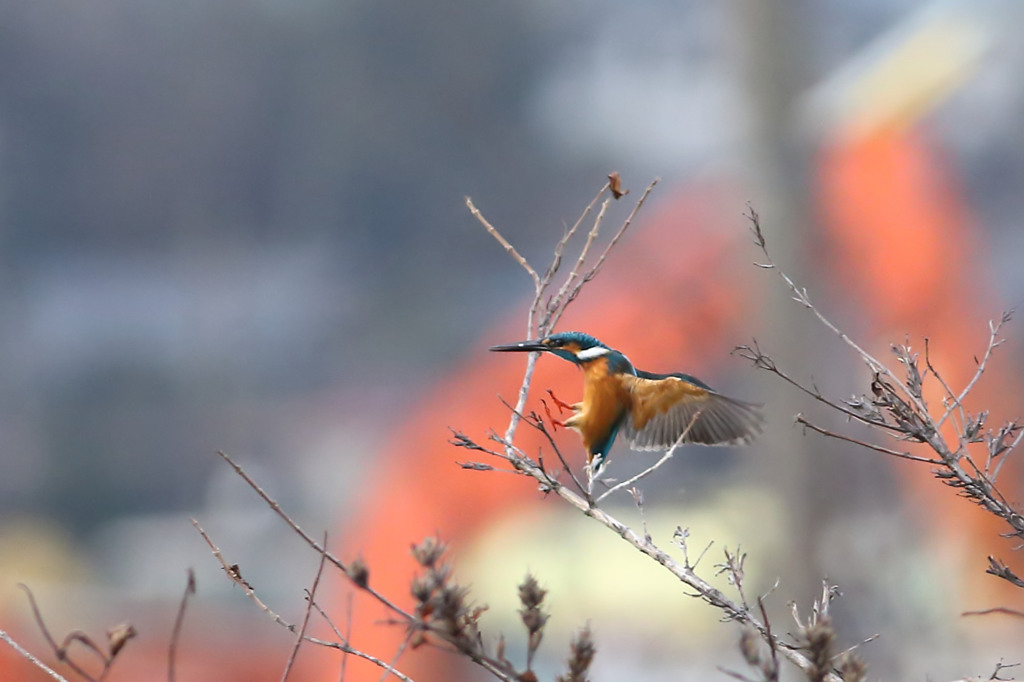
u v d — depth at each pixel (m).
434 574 3.43
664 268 22.17
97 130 65.44
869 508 17.80
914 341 20.47
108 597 28.33
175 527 43.28
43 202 65.50
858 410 4.48
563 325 21.86
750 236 21.72
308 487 47.75
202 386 55.75
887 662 13.17
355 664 16.83
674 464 22.88
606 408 5.43
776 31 23.00
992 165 31.19
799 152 22.31
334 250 63.47
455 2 62.59
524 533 20.39
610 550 20.47
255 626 25.48
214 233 64.50
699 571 19.06
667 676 17.69
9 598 25.23
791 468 18.98
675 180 57.03
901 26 24.89
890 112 22.39
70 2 63.72
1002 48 23.66
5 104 64.75
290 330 59.81
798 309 21.08
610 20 62.31
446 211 62.25
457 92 62.75
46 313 60.97
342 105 63.00
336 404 55.31
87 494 50.41
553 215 61.56
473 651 3.42
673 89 60.31
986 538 14.39
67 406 54.06
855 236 21.88
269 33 63.06
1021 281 31.61
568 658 3.51
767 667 3.54
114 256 65.56
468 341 56.03
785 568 17.77
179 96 64.81
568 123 61.97
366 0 61.94
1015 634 13.80
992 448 4.52
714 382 22.31
